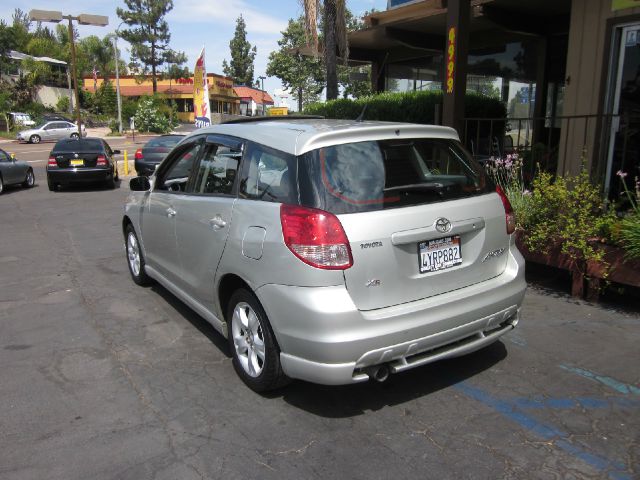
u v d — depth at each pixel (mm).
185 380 3891
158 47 59375
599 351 4227
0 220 10586
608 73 7023
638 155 6883
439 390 3691
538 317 4922
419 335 3193
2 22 54469
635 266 4867
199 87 15156
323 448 3059
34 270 6863
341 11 11281
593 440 3090
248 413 3439
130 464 2936
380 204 3217
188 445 3102
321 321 3006
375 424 3293
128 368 4094
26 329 4887
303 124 3770
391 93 11297
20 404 3574
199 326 4922
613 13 6883
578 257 5195
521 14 9867
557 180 5664
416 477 2795
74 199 13539
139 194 5656
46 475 2846
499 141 10781
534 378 3826
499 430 3205
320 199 3127
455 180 3641
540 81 10867
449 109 7633
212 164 4227
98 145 15820
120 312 5301
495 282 3637
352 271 3068
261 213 3389
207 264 3992
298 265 3082
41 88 56438
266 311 3311
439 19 10172
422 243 3305
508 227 3787
